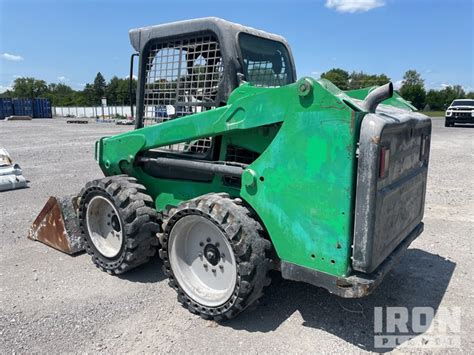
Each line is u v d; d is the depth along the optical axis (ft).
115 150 14.37
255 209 10.34
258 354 9.41
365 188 8.69
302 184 9.43
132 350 9.55
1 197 24.06
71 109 189.88
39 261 14.71
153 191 14.01
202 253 11.30
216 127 11.14
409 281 13.20
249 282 9.84
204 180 12.69
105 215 13.99
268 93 9.84
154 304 11.70
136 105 14.43
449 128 79.00
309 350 9.57
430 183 27.89
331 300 11.86
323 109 8.91
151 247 13.16
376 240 9.07
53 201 15.62
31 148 47.44
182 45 12.85
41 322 10.73
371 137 8.51
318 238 9.39
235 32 11.92
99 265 13.87
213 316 10.60
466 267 14.30
